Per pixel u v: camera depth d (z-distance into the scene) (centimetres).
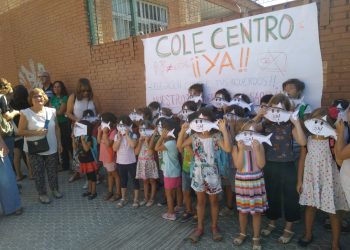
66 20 647
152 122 450
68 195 510
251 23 393
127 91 566
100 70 603
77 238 370
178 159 394
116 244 349
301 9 354
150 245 342
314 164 294
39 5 701
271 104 318
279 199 332
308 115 300
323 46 347
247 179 312
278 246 319
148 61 512
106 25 644
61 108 599
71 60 660
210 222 382
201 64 450
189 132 361
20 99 571
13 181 445
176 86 484
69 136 617
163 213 414
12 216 446
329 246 312
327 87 351
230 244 331
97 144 495
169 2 808
